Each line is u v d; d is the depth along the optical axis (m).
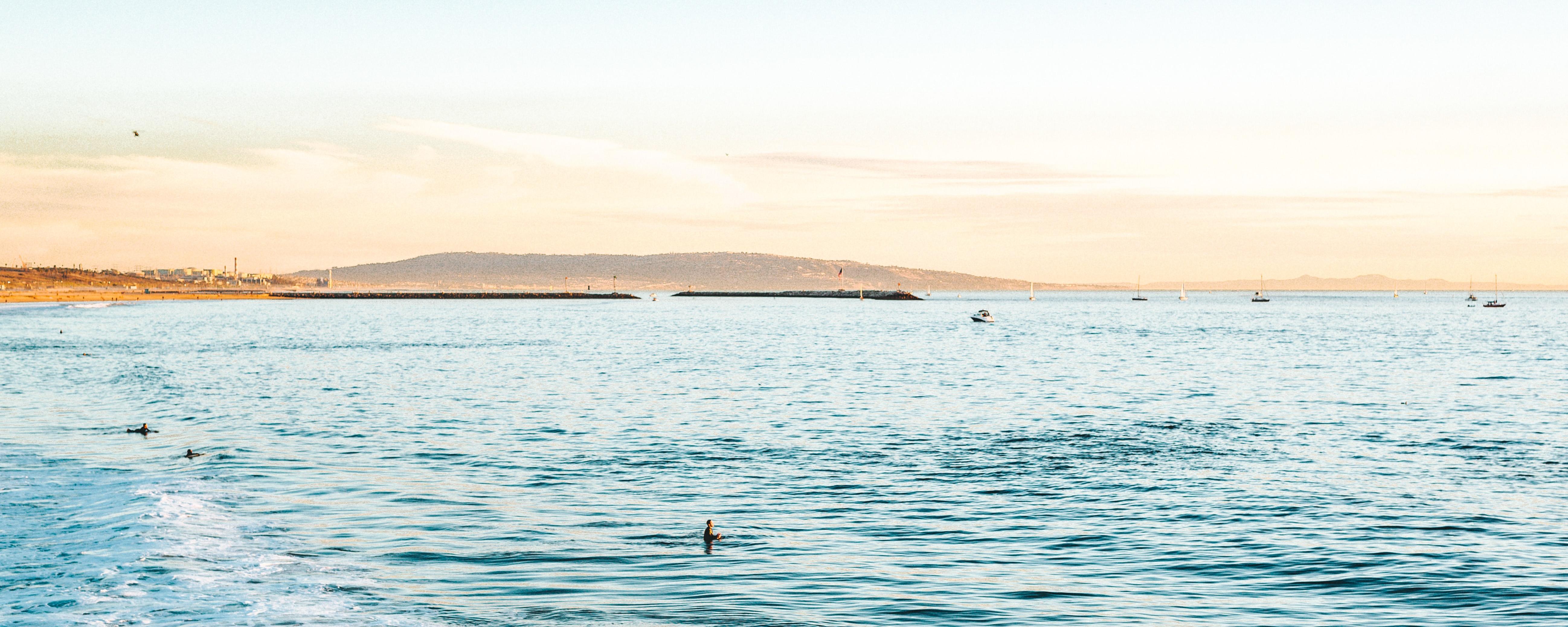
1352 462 33.47
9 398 51.66
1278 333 139.38
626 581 20.06
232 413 46.00
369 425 41.94
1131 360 83.94
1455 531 23.97
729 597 19.19
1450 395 55.88
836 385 61.12
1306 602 19.00
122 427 41.03
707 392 56.38
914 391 57.47
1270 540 23.20
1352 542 23.02
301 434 39.16
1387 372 72.19
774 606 18.69
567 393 55.59
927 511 26.09
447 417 44.91
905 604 18.84
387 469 31.72
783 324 177.38
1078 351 96.38
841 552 22.28
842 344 109.81
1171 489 28.80
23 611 17.77
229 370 71.00
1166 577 20.58
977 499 27.55
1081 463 33.03
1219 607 18.70
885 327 163.62
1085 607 18.67
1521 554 21.97
